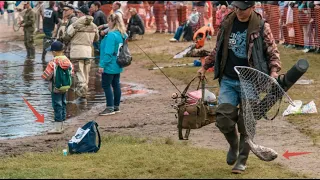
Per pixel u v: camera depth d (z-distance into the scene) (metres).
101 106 21.11
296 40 32.00
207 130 16.34
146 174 11.12
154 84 25.52
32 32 39.66
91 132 13.52
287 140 14.90
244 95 10.70
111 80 19.33
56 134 16.77
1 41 43.28
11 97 22.62
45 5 48.53
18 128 17.59
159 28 46.66
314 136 15.20
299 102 18.17
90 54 22.47
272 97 10.84
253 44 10.88
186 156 12.82
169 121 17.95
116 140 15.16
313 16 30.25
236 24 11.01
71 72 16.97
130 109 20.14
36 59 33.97
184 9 44.53
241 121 11.11
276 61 10.97
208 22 38.97
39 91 23.92
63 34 23.42
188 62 30.80
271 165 12.23
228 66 11.12
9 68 30.34
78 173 11.27
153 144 14.43
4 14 55.16
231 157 11.48
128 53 19.41
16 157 13.52
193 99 11.92
